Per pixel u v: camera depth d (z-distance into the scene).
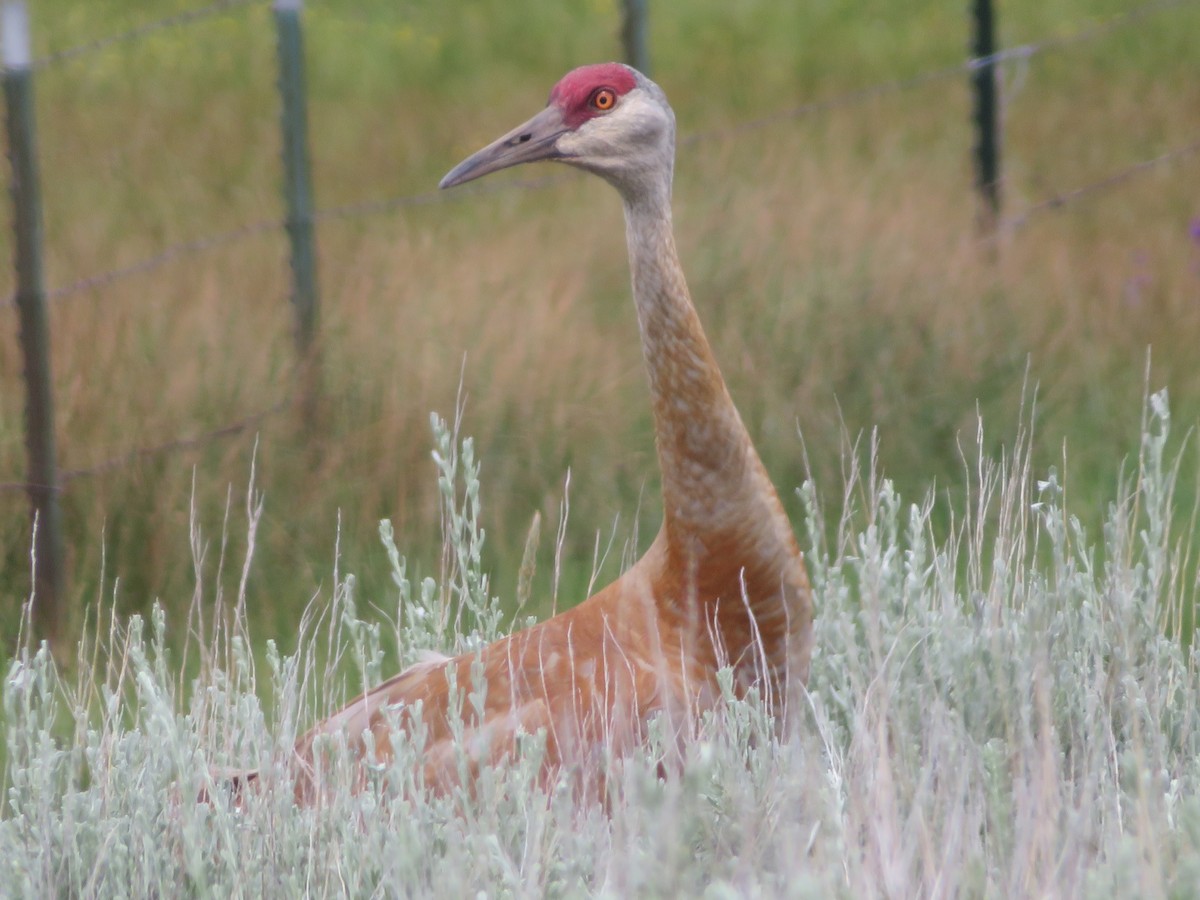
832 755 11.05
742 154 32.88
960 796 9.85
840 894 8.88
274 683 14.31
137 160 39.91
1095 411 23.09
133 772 11.92
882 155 35.44
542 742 11.17
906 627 12.12
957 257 26.27
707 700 12.41
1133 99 44.03
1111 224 32.50
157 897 10.86
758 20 60.78
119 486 20.33
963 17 59.25
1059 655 12.38
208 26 53.12
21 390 21.58
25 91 19.75
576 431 21.69
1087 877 8.91
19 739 12.29
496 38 58.91
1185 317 26.19
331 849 10.81
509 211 32.84
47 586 19.50
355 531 20.56
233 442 21.25
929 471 21.62
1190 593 17.16
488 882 9.59
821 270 24.83
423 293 24.45
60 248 30.28
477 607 14.02
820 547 18.22
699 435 12.43
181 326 23.02
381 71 54.69
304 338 22.72
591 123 13.05
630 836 9.65
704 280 24.83
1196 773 11.09
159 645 13.26
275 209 35.38
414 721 12.21
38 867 10.90
